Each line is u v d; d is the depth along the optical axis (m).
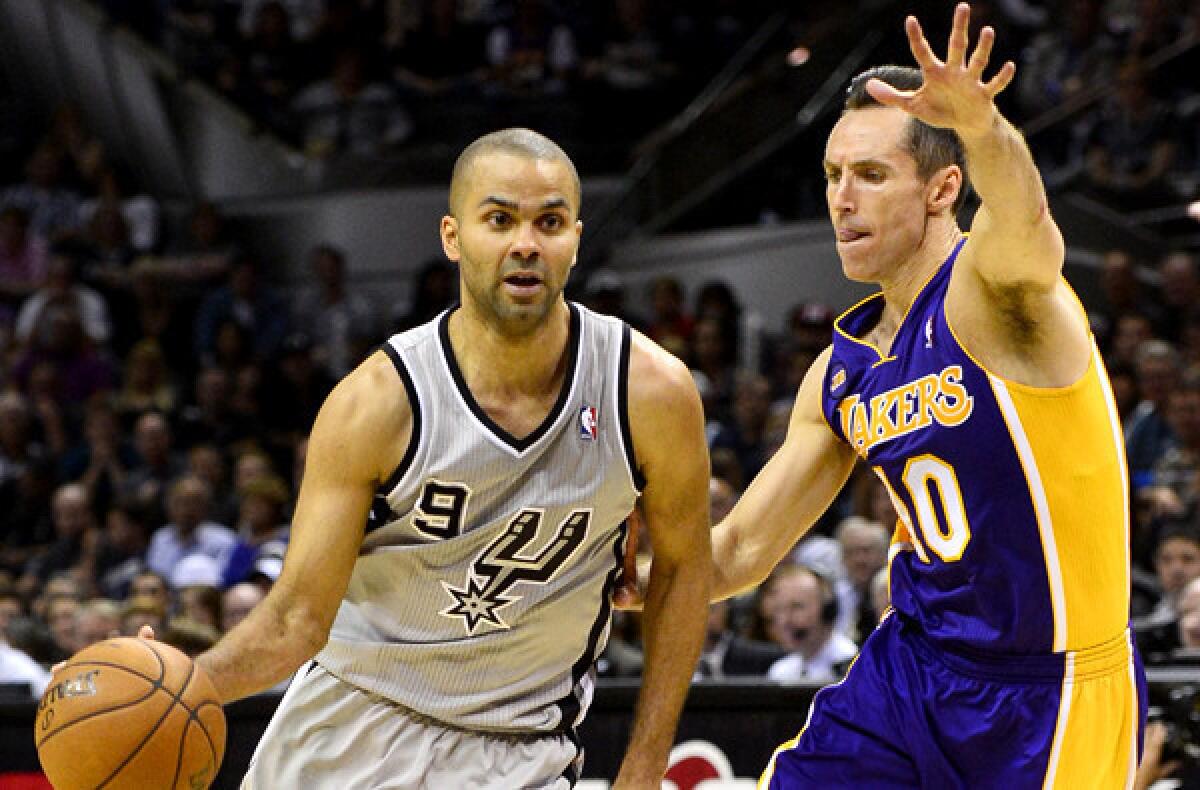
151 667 4.84
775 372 17.48
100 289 22.17
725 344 18.31
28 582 15.70
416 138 23.53
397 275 23.52
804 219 20.44
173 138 24.73
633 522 5.64
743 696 8.62
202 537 15.41
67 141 25.12
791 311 18.97
